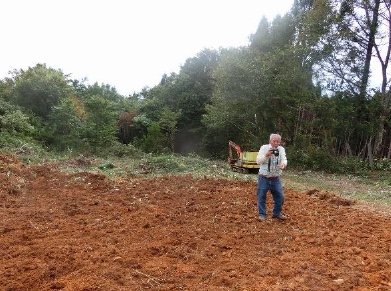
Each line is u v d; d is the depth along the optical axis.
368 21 18.39
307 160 17.52
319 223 6.91
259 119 20.09
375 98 18.08
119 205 7.94
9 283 4.21
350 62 18.52
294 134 18.91
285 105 18.86
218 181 11.16
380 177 15.48
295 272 4.62
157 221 6.76
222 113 22.38
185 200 8.55
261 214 7.04
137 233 6.04
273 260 5.04
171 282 4.34
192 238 5.86
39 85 21.83
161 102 33.72
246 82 19.17
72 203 7.95
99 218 6.91
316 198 9.49
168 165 14.13
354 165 16.89
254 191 9.76
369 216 7.64
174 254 5.16
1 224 6.40
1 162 11.12
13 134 17.08
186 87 32.81
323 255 5.25
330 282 4.39
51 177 10.56
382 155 19.05
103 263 4.77
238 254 5.26
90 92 40.41
